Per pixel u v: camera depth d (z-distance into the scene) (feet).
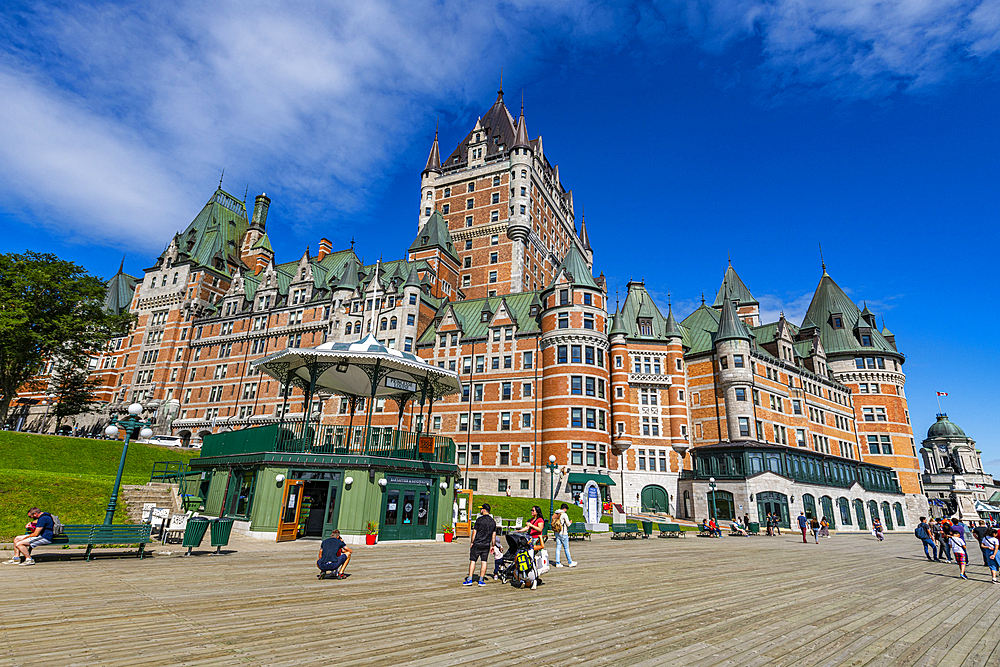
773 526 147.84
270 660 23.12
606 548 84.28
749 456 164.76
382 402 200.75
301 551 62.90
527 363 186.80
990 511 280.72
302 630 28.04
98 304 183.83
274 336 226.17
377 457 78.13
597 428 172.35
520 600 37.52
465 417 188.24
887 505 212.64
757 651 27.63
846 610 39.58
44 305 166.50
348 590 39.37
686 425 185.88
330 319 215.51
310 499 88.94
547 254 297.12
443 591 39.93
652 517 165.58
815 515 173.47
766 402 189.37
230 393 226.38
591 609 35.53
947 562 81.41
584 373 176.14
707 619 34.14
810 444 200.95
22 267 161.58
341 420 202.28
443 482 86.69
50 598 33.94
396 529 79.10
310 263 241.55
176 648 24.38
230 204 315.78
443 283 246.88
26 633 26.08
